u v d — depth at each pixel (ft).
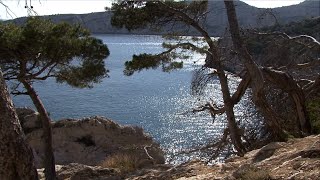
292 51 56.90
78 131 68.49
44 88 193.06
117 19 51.96
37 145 67.21
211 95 137.80
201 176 25.98
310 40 56.18
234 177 22.49
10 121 16.94
